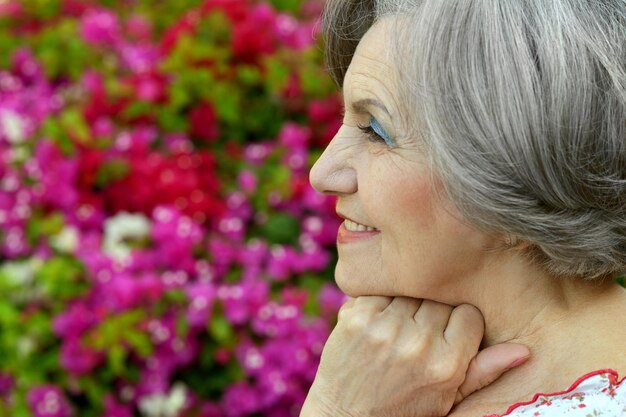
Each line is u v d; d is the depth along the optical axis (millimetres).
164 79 3506
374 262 1452
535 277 1383
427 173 1314
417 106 1249
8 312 2980
